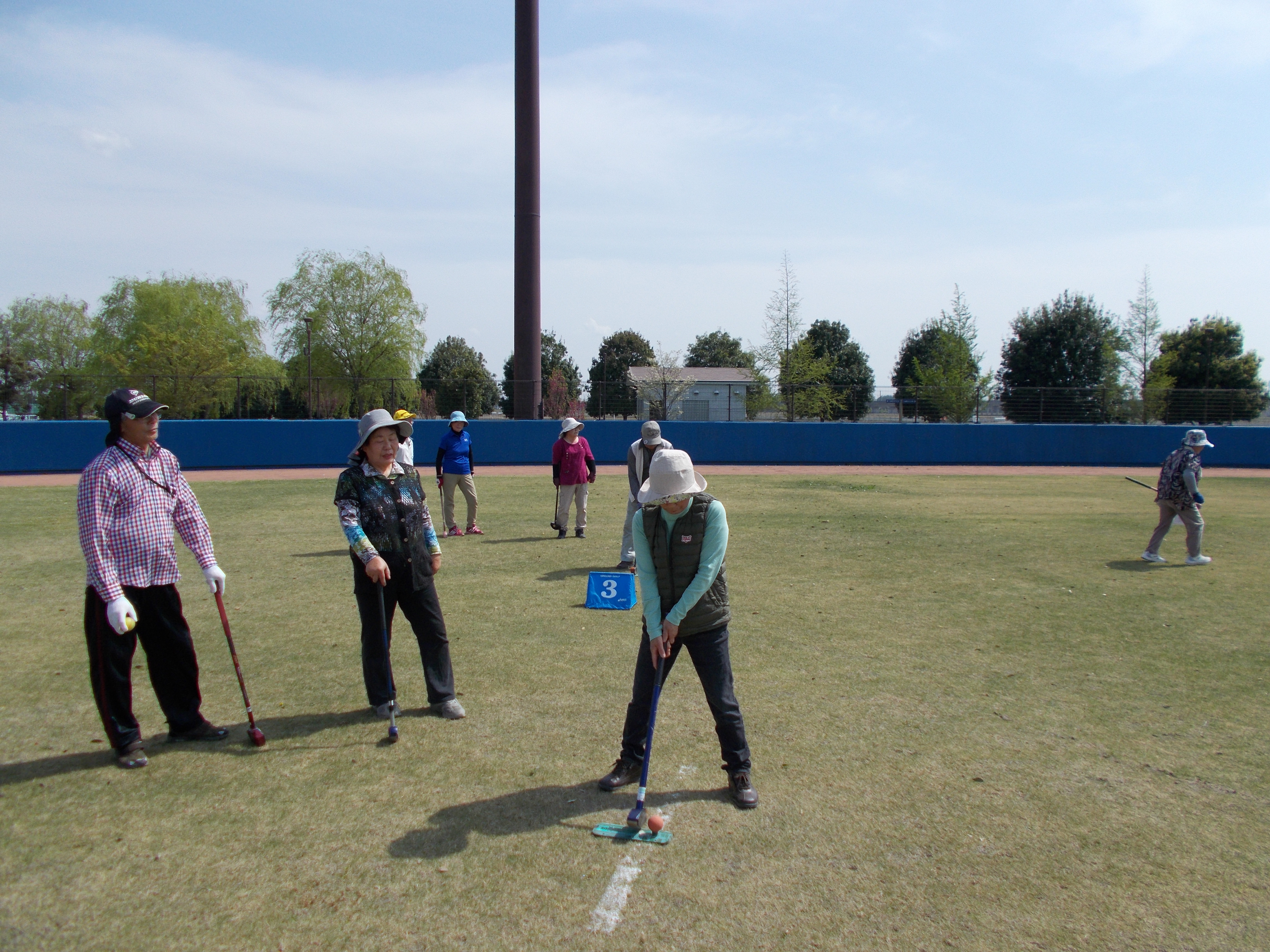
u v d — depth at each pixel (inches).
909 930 119.9
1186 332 1806.1
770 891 129.5
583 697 212.7
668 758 177.6
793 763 174.6
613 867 135.9
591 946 116.0
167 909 124.3
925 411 1321.4
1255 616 294.2
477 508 545.0
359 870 134.6
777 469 983.0
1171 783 166.9
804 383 1653.5
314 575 356.5
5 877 132.4
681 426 1053.8
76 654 249.1
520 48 1003.3
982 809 155.6
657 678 154.6
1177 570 375.6
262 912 123.5
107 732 170.7
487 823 149.9
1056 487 761.6
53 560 398.0
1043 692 217.5
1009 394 1274.6
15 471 861.8
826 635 268.2
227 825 148.9
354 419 1115.9
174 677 181.0
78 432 877.8
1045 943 117.3
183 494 184.1
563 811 154.7
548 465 1008.2
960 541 450.3
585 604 308.5
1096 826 150.0
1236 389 1455.5
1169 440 1076.5
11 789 162.1
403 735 188.7
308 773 169.6
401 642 261.6
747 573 364.8
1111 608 305.1
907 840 144.9
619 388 1321.4
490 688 219.5
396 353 1748.3
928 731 191.6
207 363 1503.4
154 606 175.2
